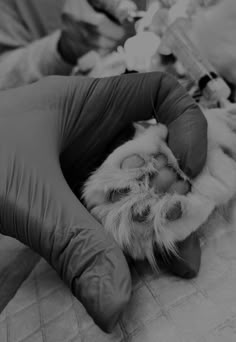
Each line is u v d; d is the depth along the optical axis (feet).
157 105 0.98
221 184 0.83
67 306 0.81
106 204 0.81
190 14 1.21
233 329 0.71
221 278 0.78
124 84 0.98
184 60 1.19
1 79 1.35
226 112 0.98
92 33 1.29
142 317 0.75
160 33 1.25
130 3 1.26
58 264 0.80
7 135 0.89
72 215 0.80
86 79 1.00
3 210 0.83
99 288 0.75
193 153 0.84
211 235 0.86
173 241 0.78
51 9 1.27
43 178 0.84
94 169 0.95
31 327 0.80
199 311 0.74
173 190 0.81
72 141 0.99
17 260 0.97
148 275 0.82
